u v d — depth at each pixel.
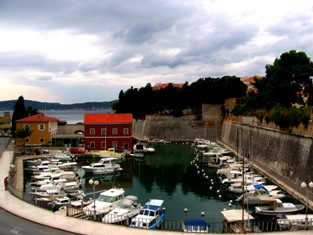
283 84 65.50
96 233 23.67
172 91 122.25
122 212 32.88
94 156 73.38
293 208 35.28
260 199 36.62
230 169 55.72
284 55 66.75
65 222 26.08
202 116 115.75
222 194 44.53
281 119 52.47
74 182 47.19
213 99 114.56
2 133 117.19
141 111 128.00
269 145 58.84
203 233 23.44
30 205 30.88
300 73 65.19
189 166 65.69
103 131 81.19
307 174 42.28
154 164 68.06
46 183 46.66
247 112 84.69
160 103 123.75
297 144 46.84
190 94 118.88
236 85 116.62
